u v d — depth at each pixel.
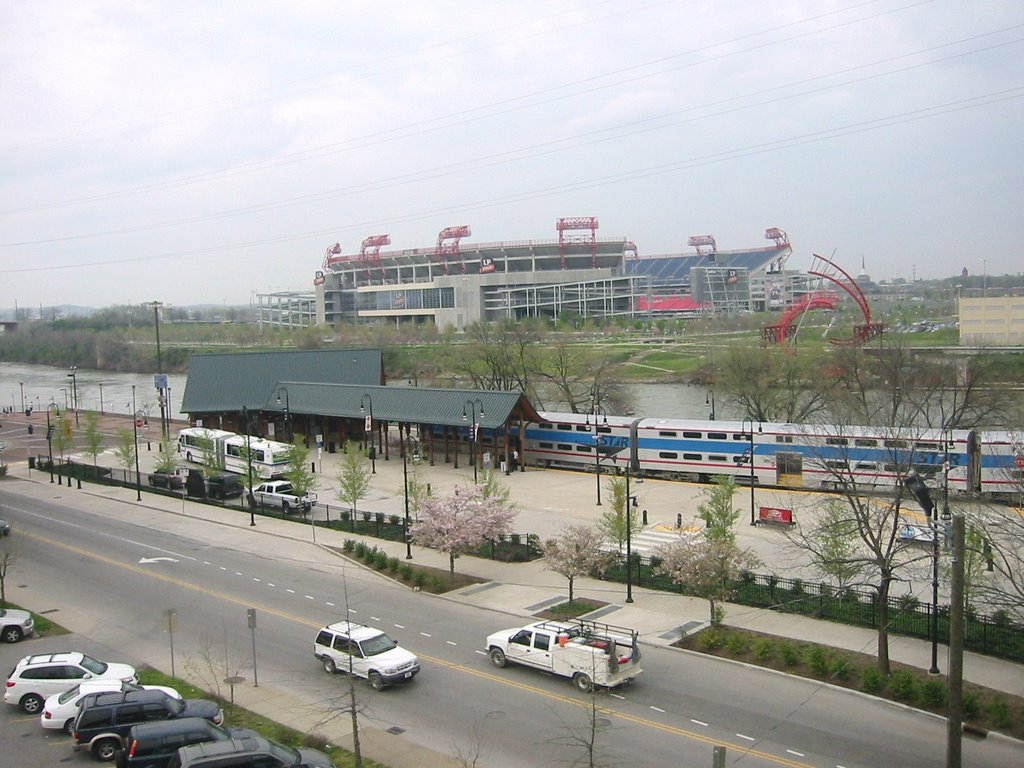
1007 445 57.53
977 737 27.67
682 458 73.31
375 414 87.25
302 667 34.97
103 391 179.38
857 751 26.75
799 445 65.50
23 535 58.88
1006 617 35.00
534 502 65.81
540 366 121.56
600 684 31.17
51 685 31.80
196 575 49.22
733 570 38.19
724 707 30.16
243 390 101.50
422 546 48.59
